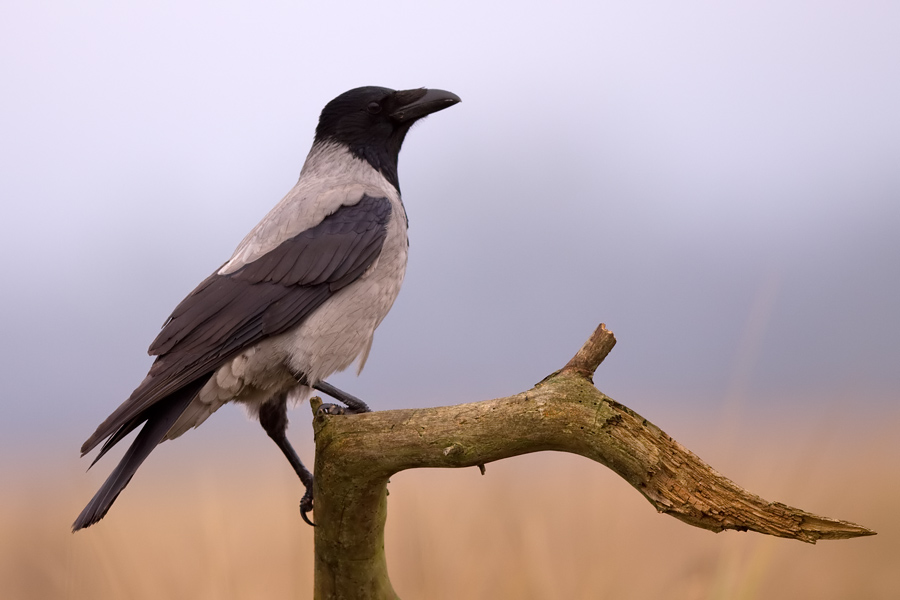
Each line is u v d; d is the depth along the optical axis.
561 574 8.52
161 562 9.13
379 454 5.66
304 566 9.22
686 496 4.90
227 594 8.64
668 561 9.42
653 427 5.04
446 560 8.59
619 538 9.39
